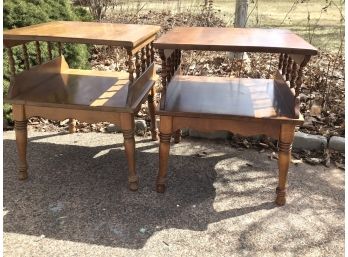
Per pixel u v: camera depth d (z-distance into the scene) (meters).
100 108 2.25
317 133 3.06
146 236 2.03
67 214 2.19
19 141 2.43
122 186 2.47
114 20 5.73
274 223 2.15
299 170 2.69
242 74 3.93
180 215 2.20
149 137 3.14
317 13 7.18
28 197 2.33
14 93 2.38
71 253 1.90
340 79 3.89
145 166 2.71
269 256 1.91
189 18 5.71
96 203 2.29
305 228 2.12
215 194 2.41
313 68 4.06
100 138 3.12
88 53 4.28
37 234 2.02
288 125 2.15
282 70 2.72
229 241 2.00
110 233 2.04
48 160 2.76
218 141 3.09
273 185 2.52
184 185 2.50
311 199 2.38
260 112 2.24
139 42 2.23
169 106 2.30
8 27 3.32
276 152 2.92
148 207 2.27
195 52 4.49
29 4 3.55
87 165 2.71
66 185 2.47
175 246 1.96
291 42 2.15
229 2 8.42
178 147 2.98
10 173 2.58
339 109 3.34
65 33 2.29
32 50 3.34
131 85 2.23
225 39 2.23
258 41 2.17
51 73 2.83
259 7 7.81
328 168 2.72
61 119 2.35
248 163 2.77
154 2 7.99
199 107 2.30
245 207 2.29
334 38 5.37
